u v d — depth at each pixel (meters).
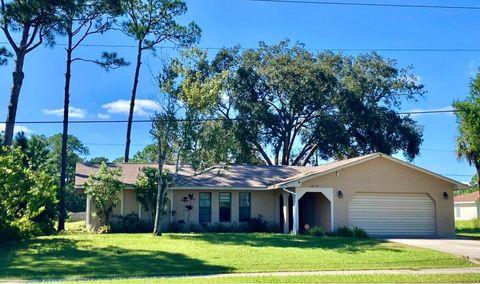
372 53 47.41
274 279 13.15
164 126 25.56
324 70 44.78
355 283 12.66
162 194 26.20
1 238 20.78
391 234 27.44
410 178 28.11
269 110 45.31
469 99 33.66
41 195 23.77
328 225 27.34
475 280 13.32
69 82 32.19
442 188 28.48
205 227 28.62
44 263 15.72
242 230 29.06
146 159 42.22
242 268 15.19
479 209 55.16
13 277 13.34
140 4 38.19
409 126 46.22
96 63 33.22
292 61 45.78
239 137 43.53
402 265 16.25
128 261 16.20
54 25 29.25
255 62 46.44
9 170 20.89
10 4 27.56
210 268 15.07
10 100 28.80
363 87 46.03
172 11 38.41
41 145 29.61
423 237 26.92
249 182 29.78
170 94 25.75
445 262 16.98
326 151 45.16
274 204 30.14
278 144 46.59
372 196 27.66
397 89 47.22
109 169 28.42
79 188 28.47
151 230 27.94
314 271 14.91
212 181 29.41
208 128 26.61
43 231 25.00
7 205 21.27
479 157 34.12
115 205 27.59
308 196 31.22
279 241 22.33
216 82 26.39
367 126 44.56
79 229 29.70
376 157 27.73
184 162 27.39
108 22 33.69
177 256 17.34
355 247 20.66
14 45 29.05
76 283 12.28
